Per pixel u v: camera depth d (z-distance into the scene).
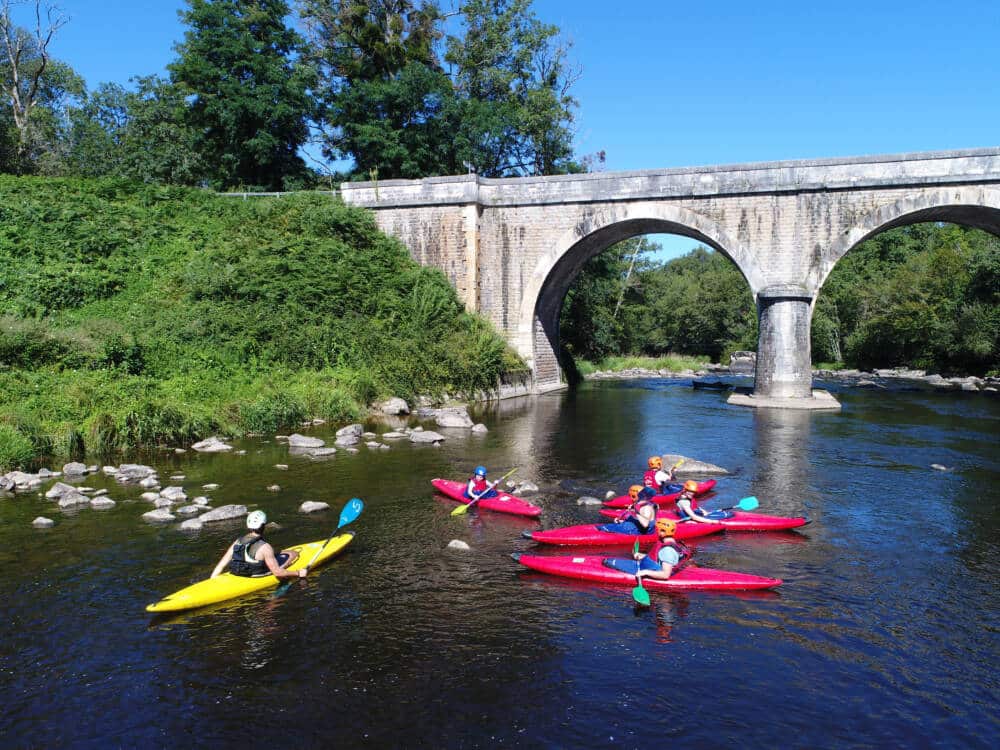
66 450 13.03
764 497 11.51
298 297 21.78
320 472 12.70
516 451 15.30
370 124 32.94
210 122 32.31
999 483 12.44
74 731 4.98
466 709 5.29
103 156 39.53
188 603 6.89
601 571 7.84
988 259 39.03
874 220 22.89
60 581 7.53
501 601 7.30
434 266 27.73
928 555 8.80
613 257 44.62
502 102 38.22
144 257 22.44
